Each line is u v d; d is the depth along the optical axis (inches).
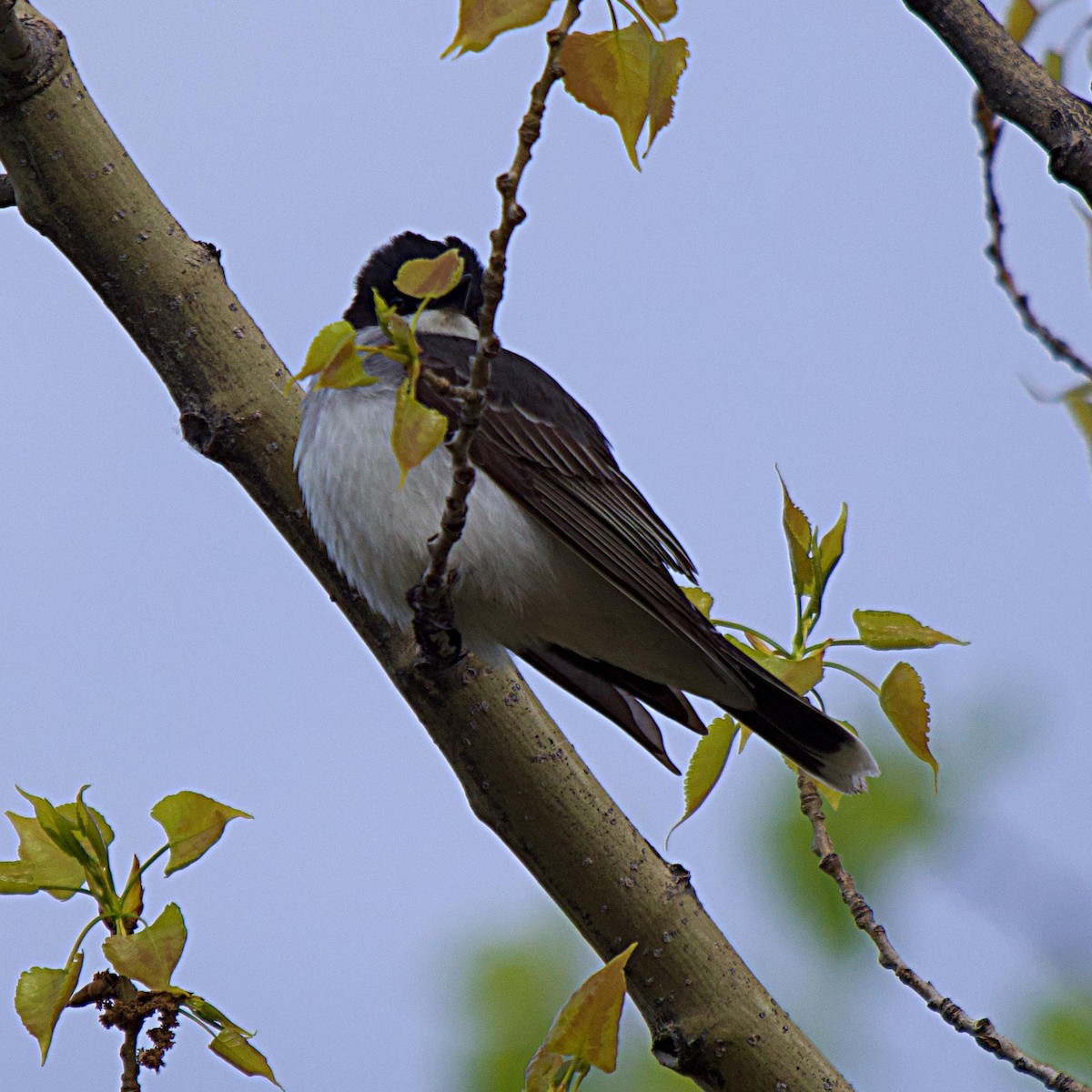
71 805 296.2
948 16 259.0
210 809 296.5
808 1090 308.8
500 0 219.3
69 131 344.8
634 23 228.8
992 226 304.8
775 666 343.3
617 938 321.7
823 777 358.6
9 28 329.1
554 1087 245.8
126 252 352.5
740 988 316.2
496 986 397.1
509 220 232.8
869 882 403.9
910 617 340.2
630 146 231.9
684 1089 374.6
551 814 328.8
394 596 374.0
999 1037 290.7
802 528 358.6
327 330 234.7
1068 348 302.5
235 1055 274.7
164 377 362.9
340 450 370.6
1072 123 254.2
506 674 338.0
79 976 277.6
